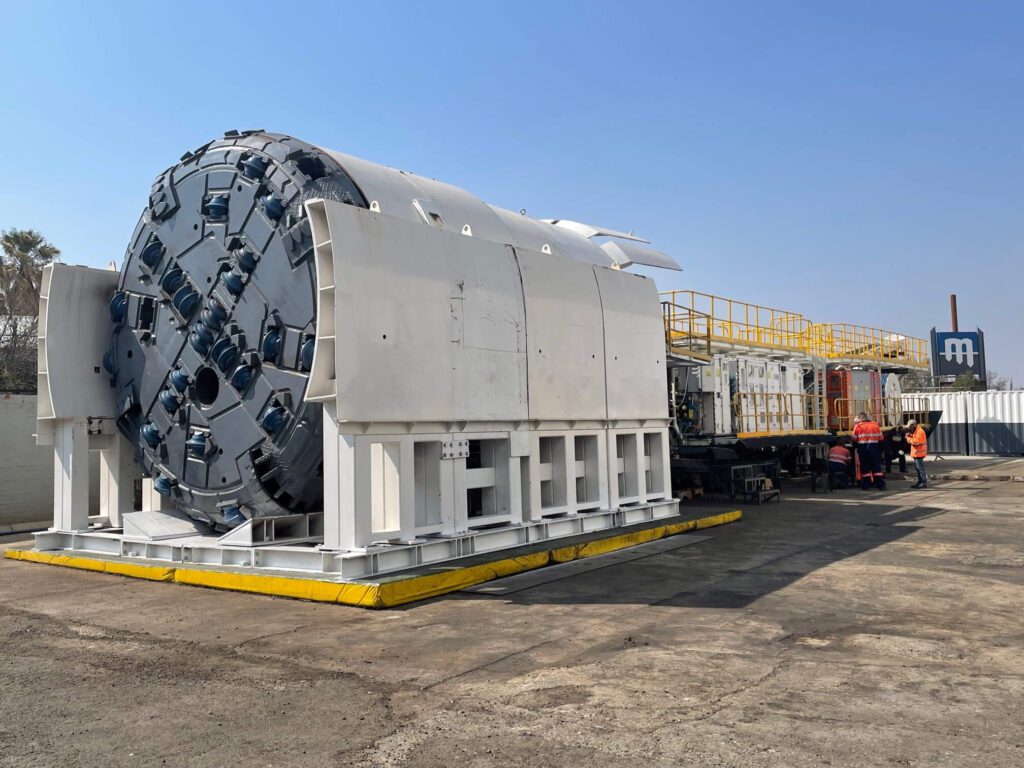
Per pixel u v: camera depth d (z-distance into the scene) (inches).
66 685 206.1
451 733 167.9
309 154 353.7
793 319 930.7
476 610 286.0
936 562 381.1
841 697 188.7
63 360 405.1
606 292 463.2
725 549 422.9
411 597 299.6
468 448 364.5
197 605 301.1
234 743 164.9
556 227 536.1
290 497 343.9
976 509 616.7
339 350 297.1
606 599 303.4
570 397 423.5
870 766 148.7
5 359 1019.9
